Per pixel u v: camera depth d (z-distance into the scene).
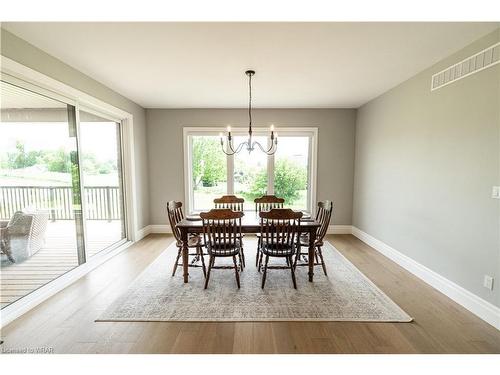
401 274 3.12
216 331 2.04
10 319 2.12
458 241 2.45
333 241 4.50
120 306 2.38
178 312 2.29
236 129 4.85
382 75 3.12
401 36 2.19
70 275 2.88
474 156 2.27
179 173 4.95
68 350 1.83
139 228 4.59
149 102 4.41
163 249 4.04
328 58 2.64
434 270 2.78
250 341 1.93
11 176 2.31
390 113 3.65
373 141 4.16
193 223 2.97
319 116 4.84
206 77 3.19
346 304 2.42
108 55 2.56
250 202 5.06
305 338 1.96
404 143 3.33
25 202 2.47
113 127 4.09
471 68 2.30
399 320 2.17
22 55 2.23
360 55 2.57
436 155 2.75
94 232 4.22
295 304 2.43
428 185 2.88
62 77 2.71
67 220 2.93
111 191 4.27
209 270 2.75
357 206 4.79
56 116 2.76
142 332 2.02
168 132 4.87
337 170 4.93
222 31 2.12
